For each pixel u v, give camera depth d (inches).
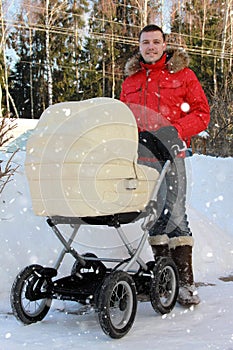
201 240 209.9
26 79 1171.3
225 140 644.1
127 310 126.7
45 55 1161.4
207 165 342.0
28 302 143.7
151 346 116.3
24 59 1181.7
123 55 1205.7
